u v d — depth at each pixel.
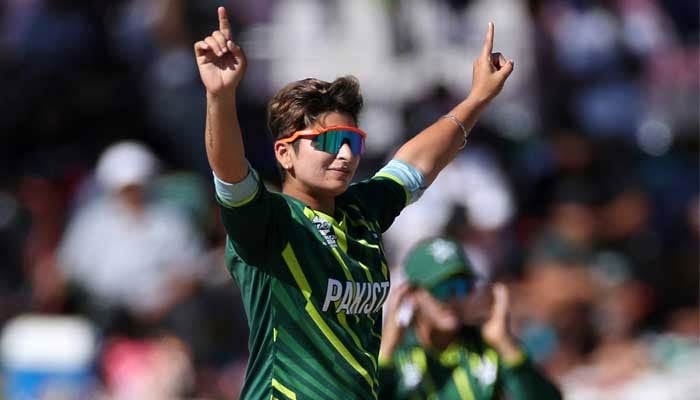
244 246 17.00
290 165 17.39
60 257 43.38
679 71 53.88
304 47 51.75
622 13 54.47
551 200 46.22
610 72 52.62
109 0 51.31
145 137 49.22
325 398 17.06
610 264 43.53
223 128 16.59
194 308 37.72
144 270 41.41
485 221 44.16
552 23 52.94
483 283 24.98
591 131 51.44
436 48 52.59
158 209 43.25
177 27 49.59
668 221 48.59
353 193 18.28
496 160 47.81
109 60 50.62
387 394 24.52
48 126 49.22
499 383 24.64
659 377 37.25
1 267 44.81
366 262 17.53
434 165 19.23
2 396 36.19
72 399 37.59
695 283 44.91
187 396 36.53
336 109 17.28
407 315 24.69
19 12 51.03
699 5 56.31
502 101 52.00
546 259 42.19
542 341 37.84
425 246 24.98
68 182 47.16
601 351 38.44
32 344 38.78
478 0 53.84
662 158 51.28
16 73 49.97
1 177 47.88
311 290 17.09
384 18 52.41
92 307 41.09
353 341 17.28
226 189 16.77
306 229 17.19
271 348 17.17
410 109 48.09
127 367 37.44
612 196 45.94
